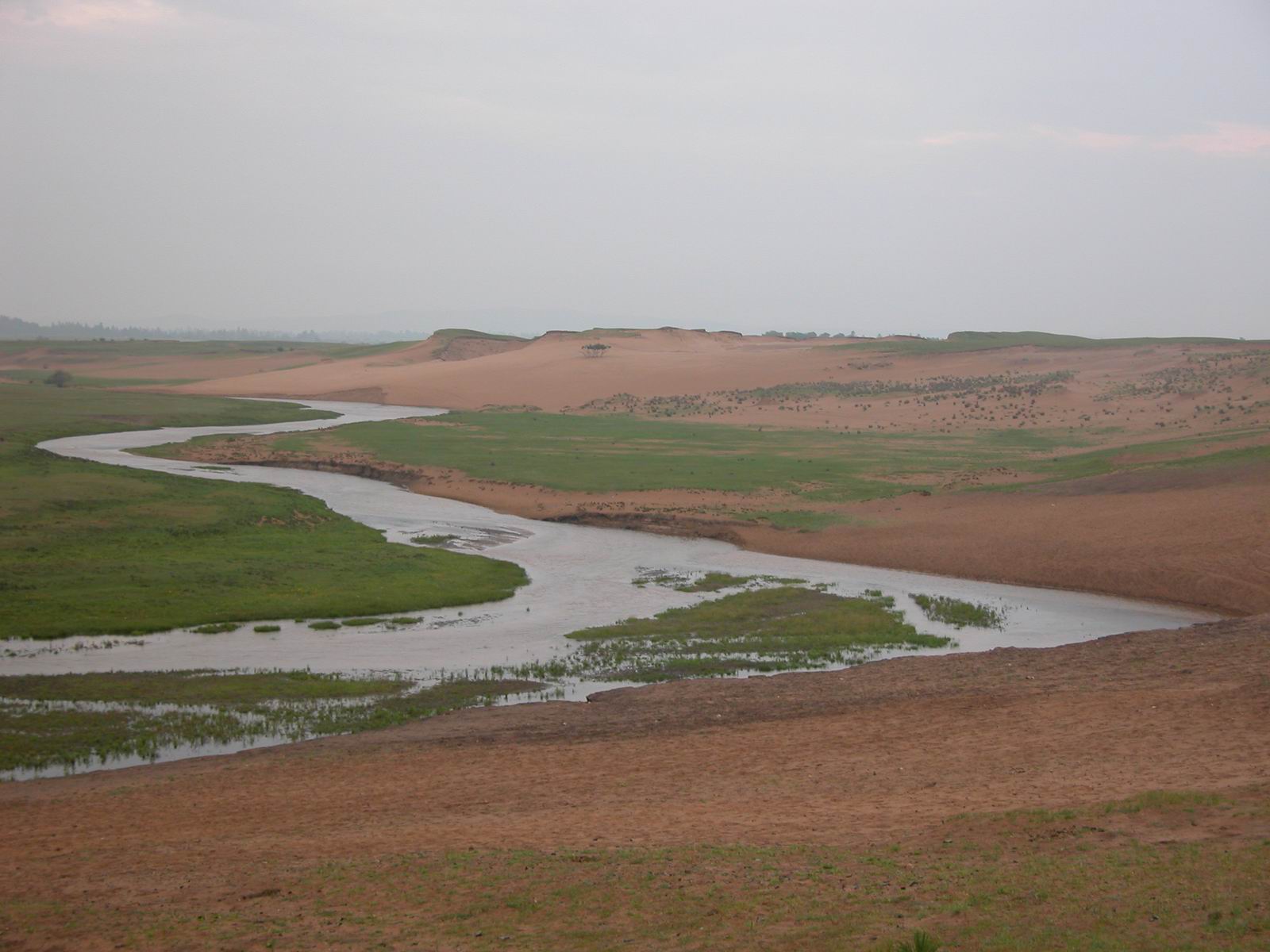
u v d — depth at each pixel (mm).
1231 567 36125
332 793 17172
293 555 40719
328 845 14172
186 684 25141
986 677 24312
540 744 20078
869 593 36594
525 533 49375
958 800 14789
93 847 14578
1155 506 45406
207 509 48688
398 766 18828
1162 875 10477
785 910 10508
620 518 52062
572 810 15648
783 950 9477
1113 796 13992
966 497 53031
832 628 31422
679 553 44844
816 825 13984
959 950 9117
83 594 32938
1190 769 15180
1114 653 26141
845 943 9438
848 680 24859
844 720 20828
